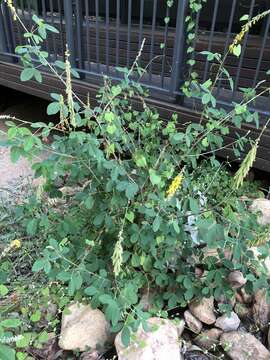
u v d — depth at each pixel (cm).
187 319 113
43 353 104
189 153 117
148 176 101
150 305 114
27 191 165
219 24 225
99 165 96
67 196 123
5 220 145
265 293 104
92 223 115
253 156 86
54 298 116
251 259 101
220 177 136
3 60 242
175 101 172
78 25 195
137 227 101
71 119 93
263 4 202
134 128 123
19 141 87
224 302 117
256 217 109
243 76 189
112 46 235
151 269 113
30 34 94
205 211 98
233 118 110
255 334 112
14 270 126
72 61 206
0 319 101
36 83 224
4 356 65
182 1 150
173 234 99
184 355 106
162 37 210
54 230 122
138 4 257
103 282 97
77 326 106
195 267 119
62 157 97
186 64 168
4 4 219
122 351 96
